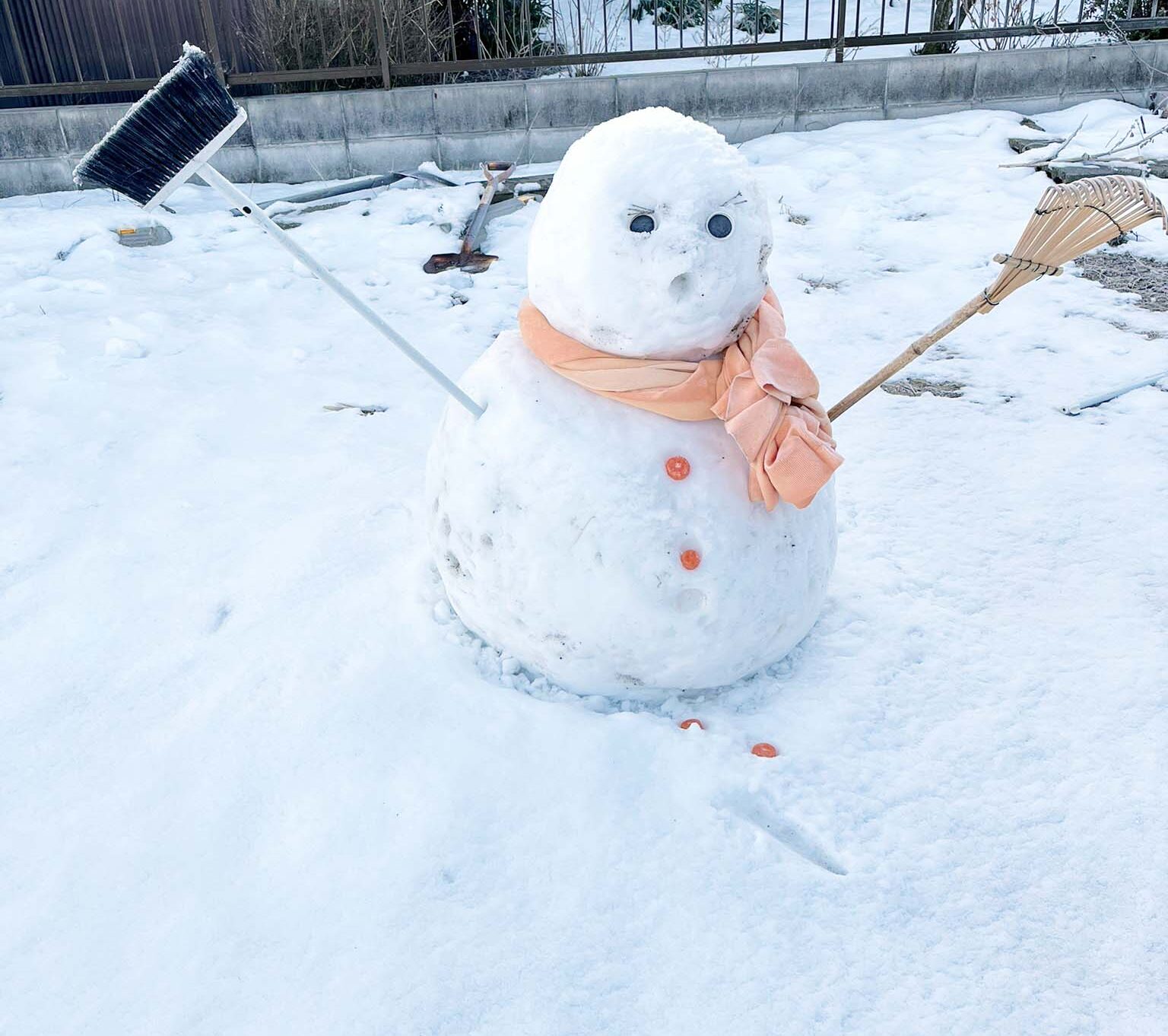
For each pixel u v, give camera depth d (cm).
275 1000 120
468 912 130
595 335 140
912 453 234
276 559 202
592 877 134
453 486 153
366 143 462
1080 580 188
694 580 143
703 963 123
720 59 580
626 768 149
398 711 161
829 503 162
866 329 299
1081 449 231
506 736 154
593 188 133
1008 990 120
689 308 135
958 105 476
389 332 140
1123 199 135
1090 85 470
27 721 164
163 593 194
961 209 376
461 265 360
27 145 446
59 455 246
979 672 167
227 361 296
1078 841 137
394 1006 119
